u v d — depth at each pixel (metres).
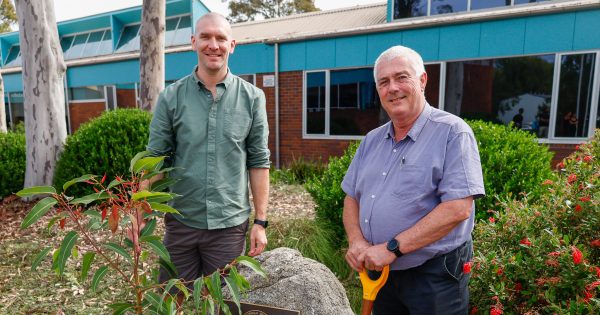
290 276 2.11
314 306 2.01
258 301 2.06
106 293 3.31
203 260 2.27
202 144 2.12
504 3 8.29
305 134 9.74
